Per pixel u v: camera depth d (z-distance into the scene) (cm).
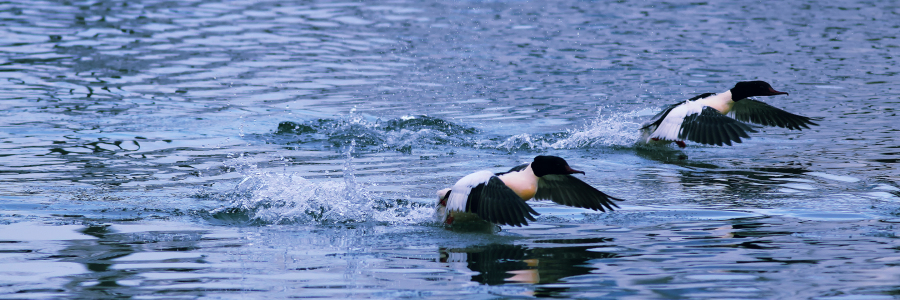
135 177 1199
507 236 923
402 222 994
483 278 759
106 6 3155
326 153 1407
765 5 3328
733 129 1262
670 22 2955
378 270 788
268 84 2012
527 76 2138
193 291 722
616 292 712
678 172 1282
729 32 2762
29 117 1617
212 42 2541
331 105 1803
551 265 799
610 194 1130
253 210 1034
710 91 1950
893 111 1719
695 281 738
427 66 2256
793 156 1376
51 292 720
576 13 3158
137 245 875
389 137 1528
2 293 717
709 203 1067
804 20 2978
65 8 3091
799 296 692
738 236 898
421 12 3162
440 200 988
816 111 1739
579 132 1548
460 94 1933
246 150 1410
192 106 1762
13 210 1010
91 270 784
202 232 936
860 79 2062
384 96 1905
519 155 1416
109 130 1532
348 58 2348
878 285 716
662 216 1002
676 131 1294
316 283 746
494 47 2528
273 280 754
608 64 2284
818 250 833
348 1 3394
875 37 2653
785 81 2048
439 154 1415
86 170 1235
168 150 1390
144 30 2716
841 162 1313
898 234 893
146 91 1898
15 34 2581
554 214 1025
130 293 716
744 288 715
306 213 1022
